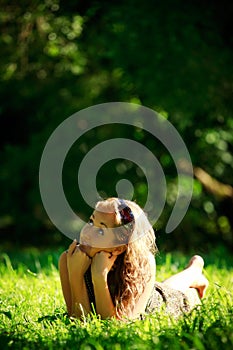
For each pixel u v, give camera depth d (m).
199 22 29.06
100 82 34.69
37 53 30.97
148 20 28.53
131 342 8.38
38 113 35.56
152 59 29.08
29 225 36.19
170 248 34.38
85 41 30.81
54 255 19.72
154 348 8.17
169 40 28.67
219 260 20.78
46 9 28.97
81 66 31.97
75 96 34.97
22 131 36.44
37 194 35.22
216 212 35.69
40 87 34.62
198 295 11.95
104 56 31.02
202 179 34.53
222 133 32.66
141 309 10.22
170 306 10.77
